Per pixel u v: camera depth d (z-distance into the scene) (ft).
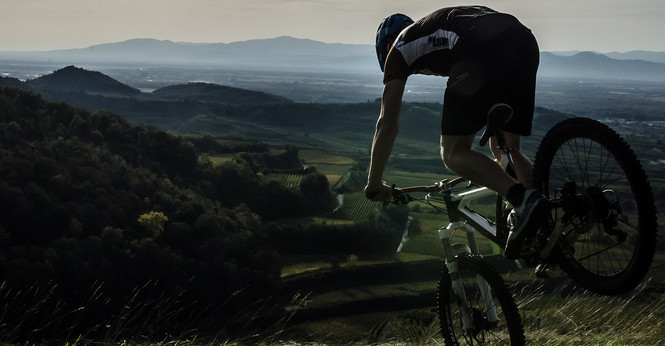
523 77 7.73
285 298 217.97
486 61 7.61
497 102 7.65
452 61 8.04
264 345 13.50
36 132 260.42
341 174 490.49
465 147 8.05
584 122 6.91
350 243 284.00
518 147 8.94
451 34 7.94
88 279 169.58
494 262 176.45
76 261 171.63
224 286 198.59
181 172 313.94
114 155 272.31
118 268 181.27
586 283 7.06
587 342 13.08
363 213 359.46
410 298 228.84
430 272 260.62
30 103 285.64
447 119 8.00
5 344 11.93
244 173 336.70
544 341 13.17
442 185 9.29
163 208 230.07
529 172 8.64
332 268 249.96
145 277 186.80
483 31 7.68
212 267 201.67
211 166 337.11
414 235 305.94
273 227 276.62
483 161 7.79
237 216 256.32
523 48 7.78
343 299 221.46
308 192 363.97
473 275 9.05
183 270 193.36
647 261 6.10
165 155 312.91
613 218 6.38
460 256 9.03
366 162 591.37
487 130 7.66
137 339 12.89
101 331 12.93
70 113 296.71
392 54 8.45
